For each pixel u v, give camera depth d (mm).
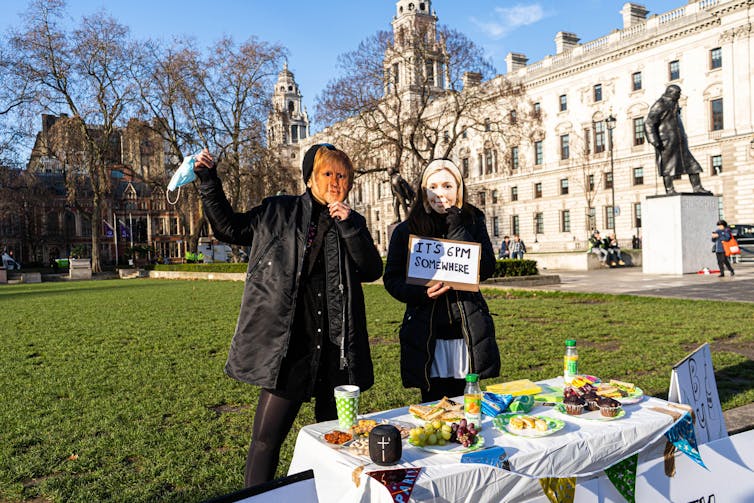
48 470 3904
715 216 21734
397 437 2277
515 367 6637
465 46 30281
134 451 4207
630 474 2688
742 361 6598
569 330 9172
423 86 31141
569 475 2488
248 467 2871
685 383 3211
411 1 69875
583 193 55375
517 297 15516
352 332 2955
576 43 58969
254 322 2822
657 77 49219
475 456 2316
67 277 40156
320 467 2461
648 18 50000
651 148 49844
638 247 47188
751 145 43094
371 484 2127
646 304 12375
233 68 35156
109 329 10688
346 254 2994
